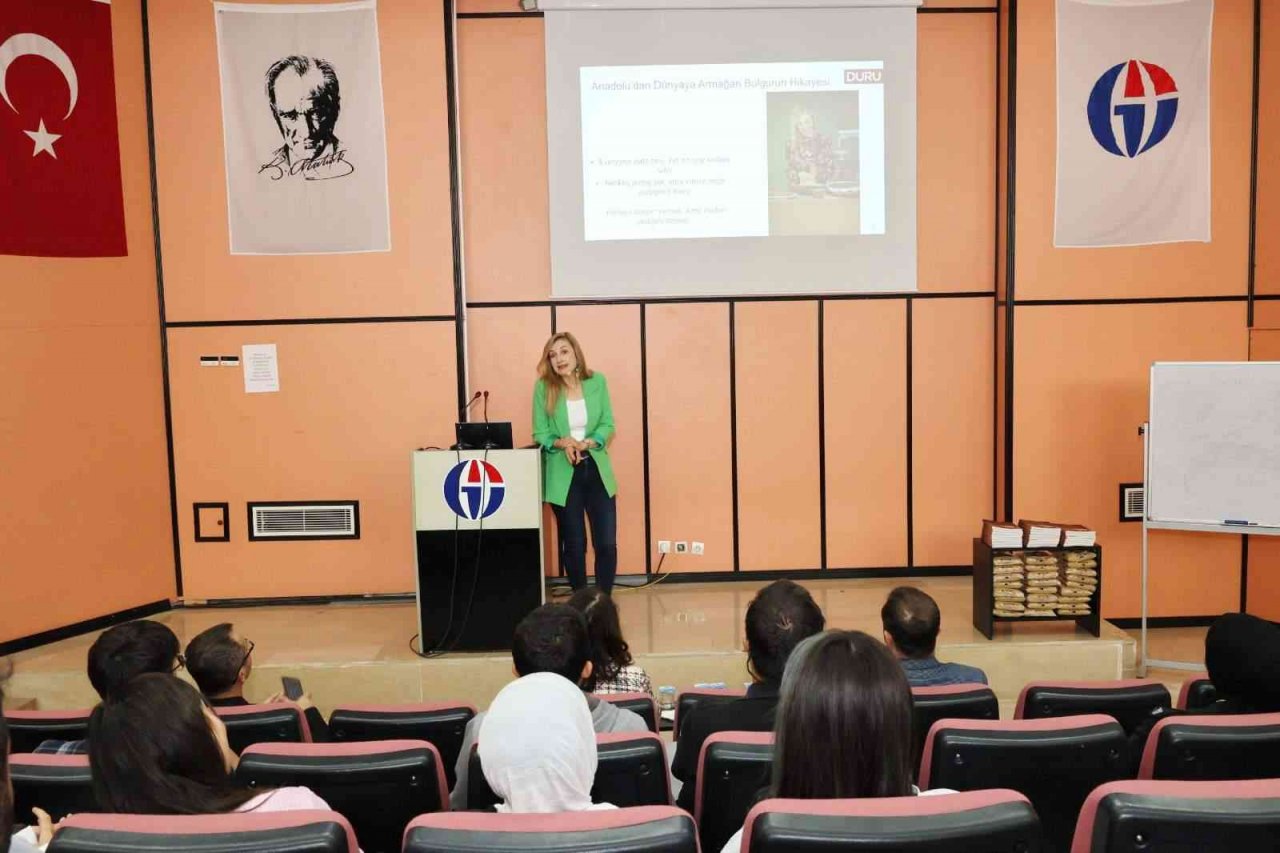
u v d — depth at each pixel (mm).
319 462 5551
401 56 5383
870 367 5730
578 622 2408
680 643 4738
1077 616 4797
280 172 5410
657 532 5809
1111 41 5246
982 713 2469
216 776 1603
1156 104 5250
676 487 5789
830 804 1330
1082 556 4762
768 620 2461
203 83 5340
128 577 5355
